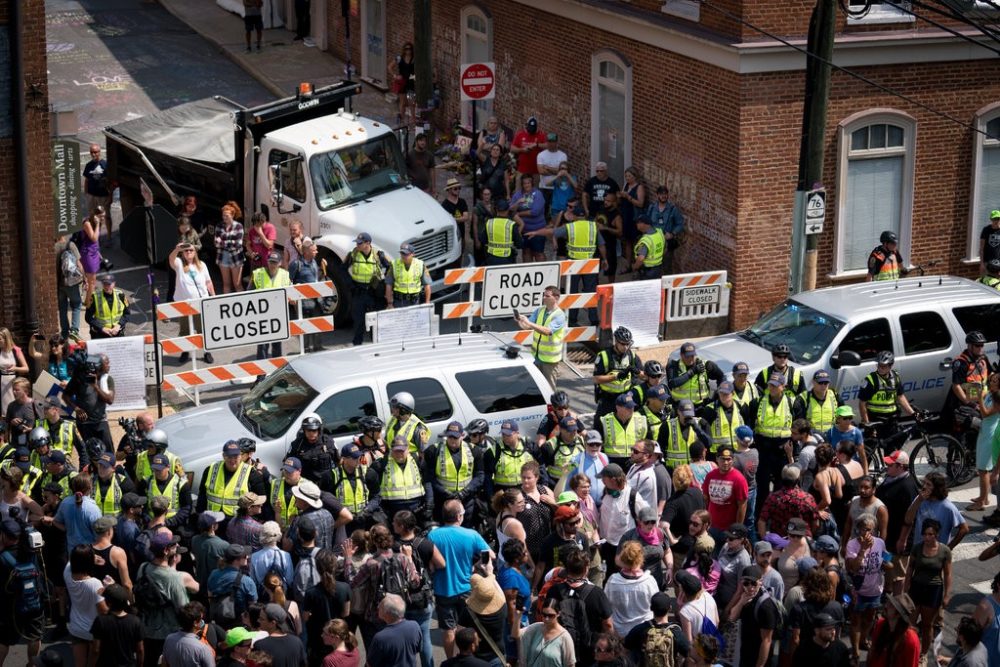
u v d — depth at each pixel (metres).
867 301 22.73
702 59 27.25
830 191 27.39
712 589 15.38
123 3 55.28
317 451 17.86
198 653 13.80
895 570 16.98
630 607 14.84
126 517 16.48
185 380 23.20
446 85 40.84
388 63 44.12
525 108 36.41
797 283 24.20
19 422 19.02
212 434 19.39
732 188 26.86
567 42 33.38
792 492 16.47
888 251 25.95
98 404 20.75
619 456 18.72
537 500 16.77
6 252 23.52
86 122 40.34
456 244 28.47
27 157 23.20
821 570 14.48
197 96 43.41
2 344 21.94
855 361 21.36
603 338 25.64
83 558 15.18
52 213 23.69
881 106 27.16
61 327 25.30
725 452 17.23
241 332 23.89
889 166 27.77
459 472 17.64
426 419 19.70
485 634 14.93
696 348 22.84
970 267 28.95
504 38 36.97
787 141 26.69
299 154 27.52
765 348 22.45
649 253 27.39
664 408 19.05
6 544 15.72
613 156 32.22
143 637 14.80
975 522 20.16
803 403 19.38
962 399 21.20
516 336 25.12
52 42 48.75
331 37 47.94
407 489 17.53
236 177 28.75
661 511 17.53
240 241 27.17
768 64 26.06
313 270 25.75
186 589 15.26
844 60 26.55
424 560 15.53
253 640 13.82
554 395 18.62
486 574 14.98
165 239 25.56
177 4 55.06
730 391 19.19
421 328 24.48
